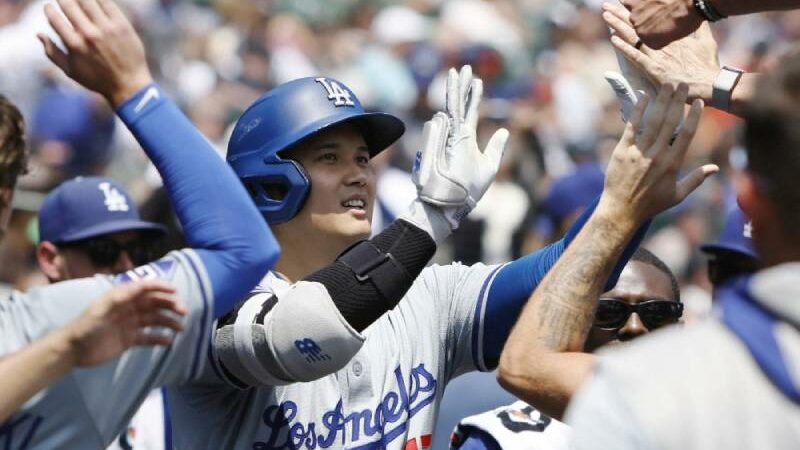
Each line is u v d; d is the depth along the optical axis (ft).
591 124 134.00
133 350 29.17
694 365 23.84
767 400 23.36
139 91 29.99
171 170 29.84
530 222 101.35
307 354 33.86
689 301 100.58
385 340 38.37
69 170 106.63
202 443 37.06
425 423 38.06
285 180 37.88
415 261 35.35
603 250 30.83
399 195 106.01
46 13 29.81
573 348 30.32
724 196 106.32
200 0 144.87
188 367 29.66
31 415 28.96
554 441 39.32
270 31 145.48
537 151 108.99
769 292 23.84
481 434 39.88
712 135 115.75
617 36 35.96
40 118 107.24
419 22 148.87
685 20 34.01
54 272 59.88
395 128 39.68
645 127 31.48
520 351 30.19
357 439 37.11
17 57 118.73
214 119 127.95
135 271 29.63
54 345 26.50
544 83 138.31
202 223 29.63
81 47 29.71
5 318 29.37
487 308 38.63
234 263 29.58
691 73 35.17
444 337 39.17
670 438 23.40
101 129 109.19
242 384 35.50
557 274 30.86
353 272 34.76
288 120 38.11
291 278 39.04
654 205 31.17
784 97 24.61
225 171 30.04
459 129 36.58
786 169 24.36
